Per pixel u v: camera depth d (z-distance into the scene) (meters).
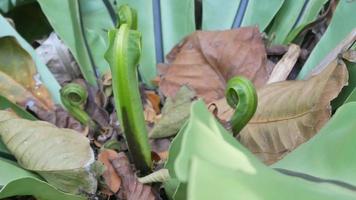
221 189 0.30
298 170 0.46
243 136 0.63
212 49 0.72
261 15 0.77
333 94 0.61
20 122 0.57
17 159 0.58
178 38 0.77
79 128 0.66
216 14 0.78
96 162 0.57
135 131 0.58
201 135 0.36
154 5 0.76
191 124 0.36
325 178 0.44
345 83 0.61
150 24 0.76
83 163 0.55
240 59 0.71
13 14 0.82
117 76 0.54
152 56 0.77
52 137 0.56
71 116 0.66
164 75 0.73
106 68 0.73
